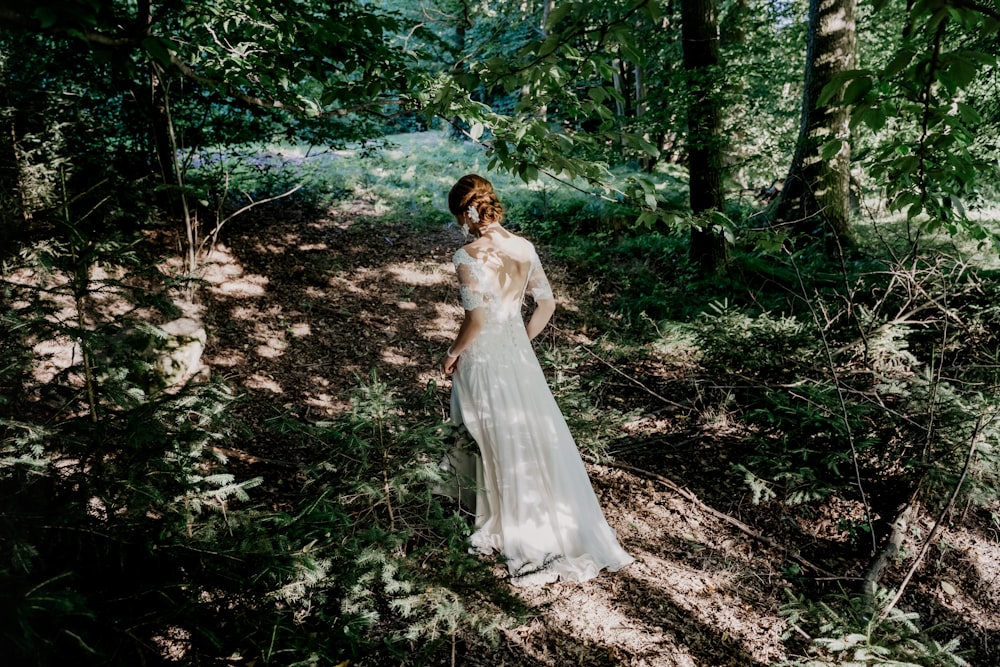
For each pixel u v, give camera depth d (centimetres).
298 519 232
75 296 205
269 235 766
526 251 336
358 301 683
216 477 220
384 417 286
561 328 703
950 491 372
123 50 206
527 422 330
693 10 771
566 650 285
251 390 493
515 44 1161
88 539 187
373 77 299
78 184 432
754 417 485
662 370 603
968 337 489
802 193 834
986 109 695
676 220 278
